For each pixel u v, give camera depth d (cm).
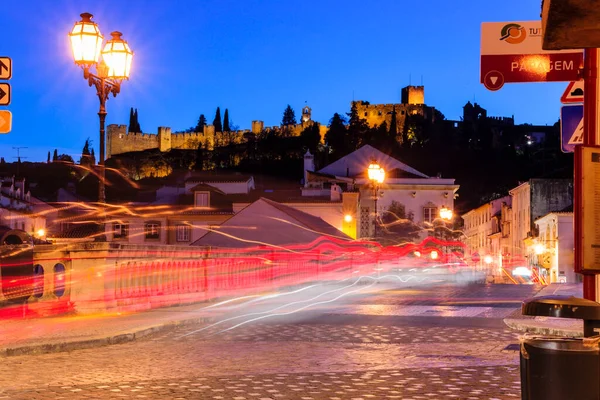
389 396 835
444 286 3925
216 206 7206
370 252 5609
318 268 4169
